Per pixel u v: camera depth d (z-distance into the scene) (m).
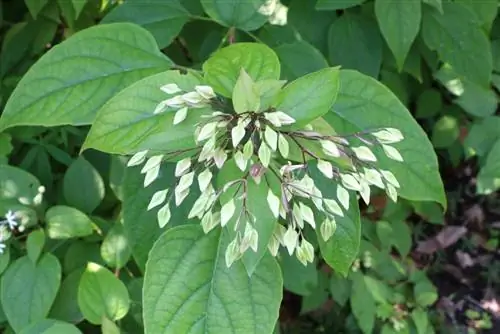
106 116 0.60
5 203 0.80
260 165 0.56
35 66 0.64
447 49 0.87
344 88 0.65
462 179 1.29
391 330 1.02
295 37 0.81
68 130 0.88
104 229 0.84
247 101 0.56
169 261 0.60
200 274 0.60
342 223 0.63
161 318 0.59
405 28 0.80
